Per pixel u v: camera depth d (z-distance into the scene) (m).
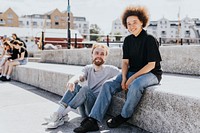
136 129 2.77
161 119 2.52
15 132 2.71
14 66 6.97
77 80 3.02
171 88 2.67
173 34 93.88
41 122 3.05
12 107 3.78
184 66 4.68
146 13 2.73
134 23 2.72
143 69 2.67
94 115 2.70
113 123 2.76
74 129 2.70
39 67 6.15
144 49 2.74
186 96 2.26
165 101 2.47
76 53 7.86
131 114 2.74
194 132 2.20
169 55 4.95
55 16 91.56
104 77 3.13
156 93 2.57
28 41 26.95
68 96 2.97
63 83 4.50
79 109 3.19
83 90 2.94
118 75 2.95
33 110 3.60
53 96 4.62
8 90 5.27
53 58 9.22
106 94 2.77
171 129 2.42
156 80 2.77
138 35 2.78
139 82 2.64
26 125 2.94
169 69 4.96
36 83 5.69
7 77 6.83
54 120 2.88
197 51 4.44
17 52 6.96
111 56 6.21
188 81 3.46
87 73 3.21
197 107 2.16
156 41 2.71
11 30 47.09
